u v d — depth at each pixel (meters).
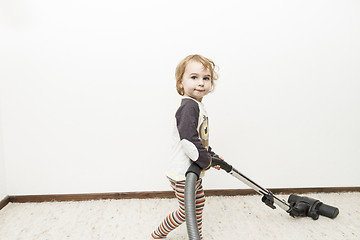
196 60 1.15
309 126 1.93
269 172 1.97
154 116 1.84
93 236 1.47
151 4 1.73
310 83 1.88
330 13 1.82
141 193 1.92
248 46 1.80
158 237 1.41
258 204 1.84
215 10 1.75
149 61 1.78
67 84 1.77
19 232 1.51
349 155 1.99
